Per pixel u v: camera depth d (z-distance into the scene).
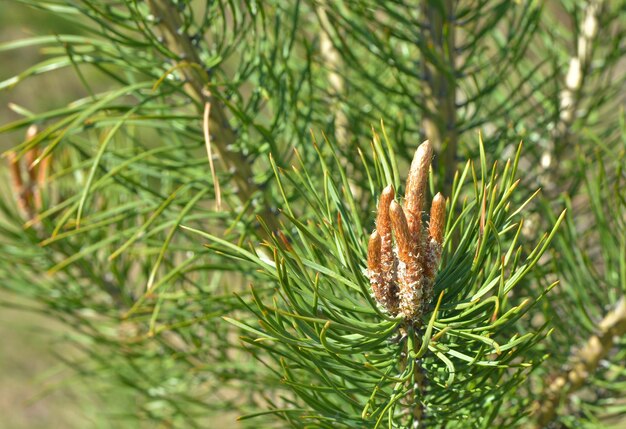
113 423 0.89
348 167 0.62
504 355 0.48
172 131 0.59
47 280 0.70
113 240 0.59
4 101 2.01
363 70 0.60
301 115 0.60
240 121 0.58
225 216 0.58
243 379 0.63
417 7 0.63
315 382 0.58
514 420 0.52
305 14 0.73
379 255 0.46
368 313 0.47
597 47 0.67
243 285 0.63
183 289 0.63
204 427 0.69
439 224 0.46
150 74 0.56
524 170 0.64
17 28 1.77
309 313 0.46
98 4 0.56
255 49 0.57
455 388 0.49
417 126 0.64
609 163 0.67
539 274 0.56
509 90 0.69
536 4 0.61
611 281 0.58
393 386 0.49
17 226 0.67
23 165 0.66
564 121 0.67
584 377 0.57
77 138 0.65
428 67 0.61
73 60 0.54
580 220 0.66
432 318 0.45
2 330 1.92
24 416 1.83
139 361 0.70
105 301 0.71
